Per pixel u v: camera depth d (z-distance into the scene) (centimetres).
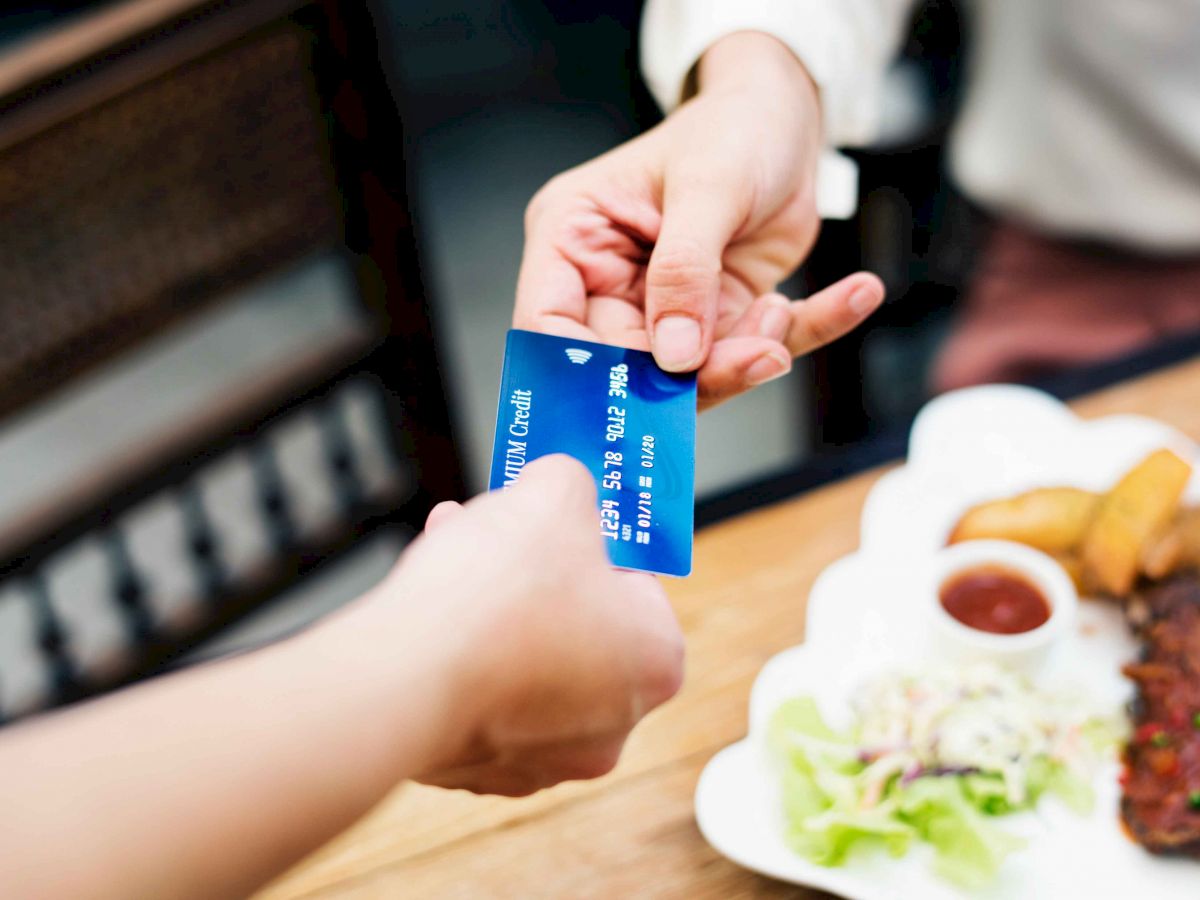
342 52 174
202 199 176
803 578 122
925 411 140
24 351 169
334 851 96
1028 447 135
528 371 81
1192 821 93
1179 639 109
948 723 100
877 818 93
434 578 57
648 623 68
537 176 398
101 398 315
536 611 58
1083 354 188
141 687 50
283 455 276
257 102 174
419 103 442
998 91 188
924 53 202
